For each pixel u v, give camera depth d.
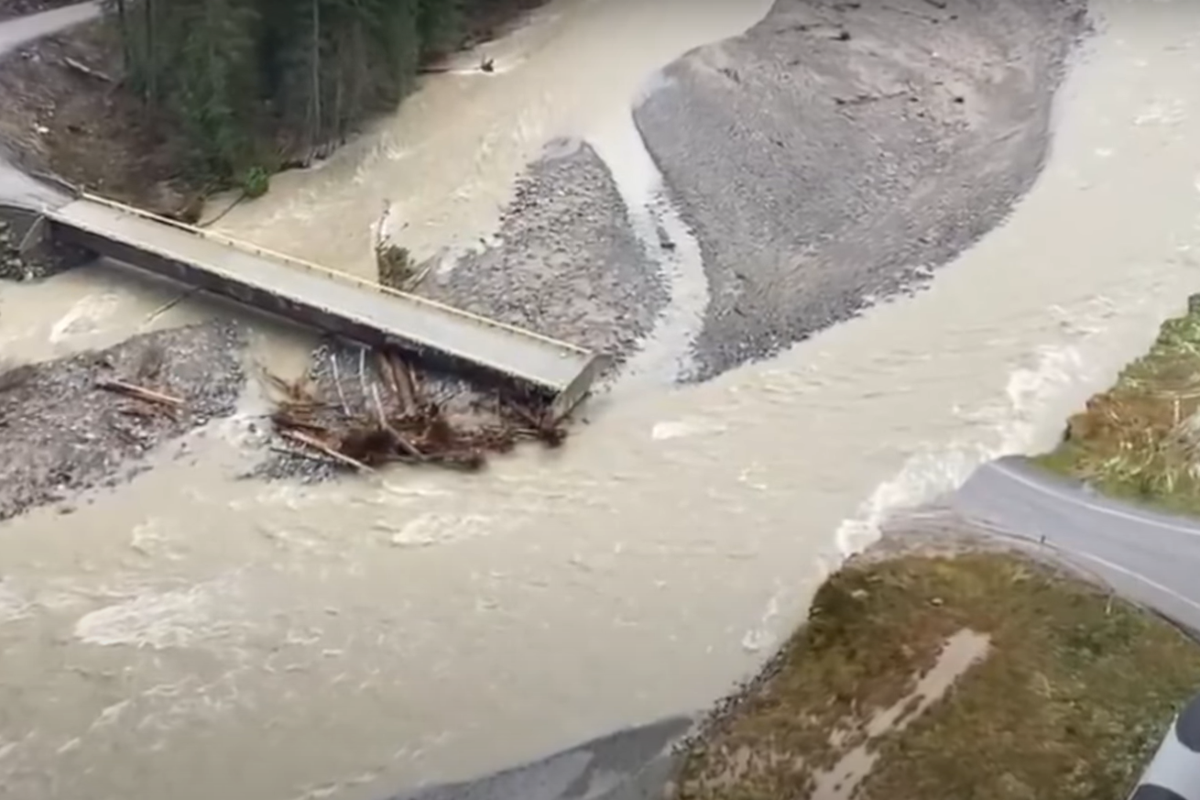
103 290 44.12
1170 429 39.34
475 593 35.41
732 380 42.25
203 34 46.75
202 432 39.41
